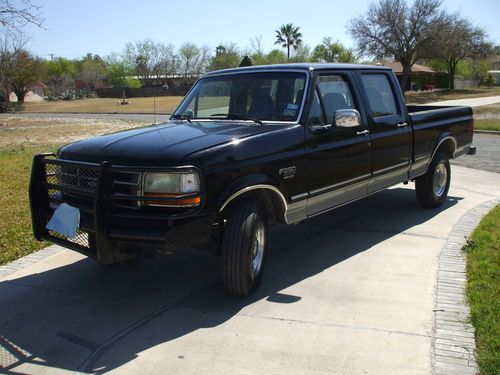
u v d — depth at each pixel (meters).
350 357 3.61
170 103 55.53
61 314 4.40
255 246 4.55
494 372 3.29
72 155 4.56
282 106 5.24
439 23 52.25
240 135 4.55
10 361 3.68
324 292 4.71
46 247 6.12
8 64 39.84
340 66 5.83
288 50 80.06
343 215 7.39
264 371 3.47
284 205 4.82
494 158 13.03
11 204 7.93
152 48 91.31
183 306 4.50
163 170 3.97
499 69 108.19
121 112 46.31
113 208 4.12
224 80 5.78
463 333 3.84
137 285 5.00
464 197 8.42
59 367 3.60
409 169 6.84
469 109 8.37
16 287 4.97
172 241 3.96
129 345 3.86
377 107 6.28
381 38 53.88
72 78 99.62
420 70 71.31
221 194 4.18
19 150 17.05
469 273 4.91
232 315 4.29
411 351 3.65
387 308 4.34
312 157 5.07
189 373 3.47
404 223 6.90
